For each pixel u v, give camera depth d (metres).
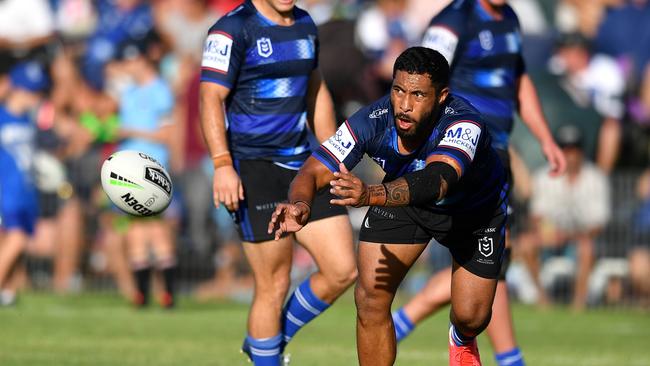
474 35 24.95
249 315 22.19
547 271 43.72
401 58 17.25
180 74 48.66
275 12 22.02
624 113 48.19
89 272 44.62
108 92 44.97
